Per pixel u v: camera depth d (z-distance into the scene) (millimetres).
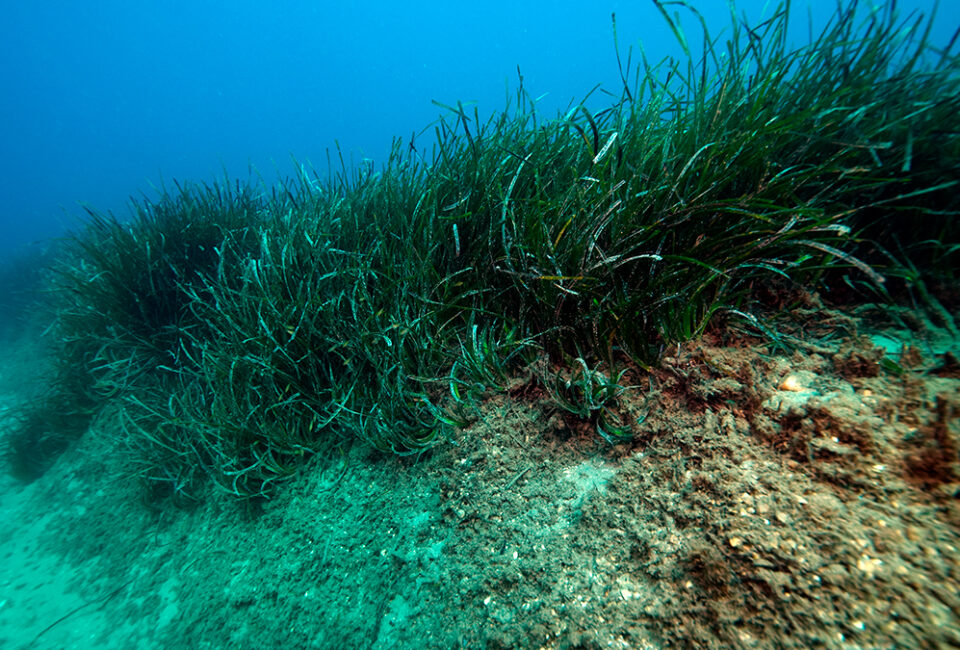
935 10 1932
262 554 2455
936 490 1202
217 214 4742
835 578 1138
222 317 3326
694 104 2307
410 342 2408
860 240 1785
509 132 2932
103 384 4109
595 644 1340
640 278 2021
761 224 1854
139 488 3535
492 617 1567
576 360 1951
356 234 3029
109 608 2875
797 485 1358
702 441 1602
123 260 4148
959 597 1014
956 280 1823
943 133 1923
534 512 1784
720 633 1201
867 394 1504
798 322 1890
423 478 2156
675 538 1441
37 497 4285
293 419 2773
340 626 1893
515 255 2270
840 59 2230
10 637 2947
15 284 8969
